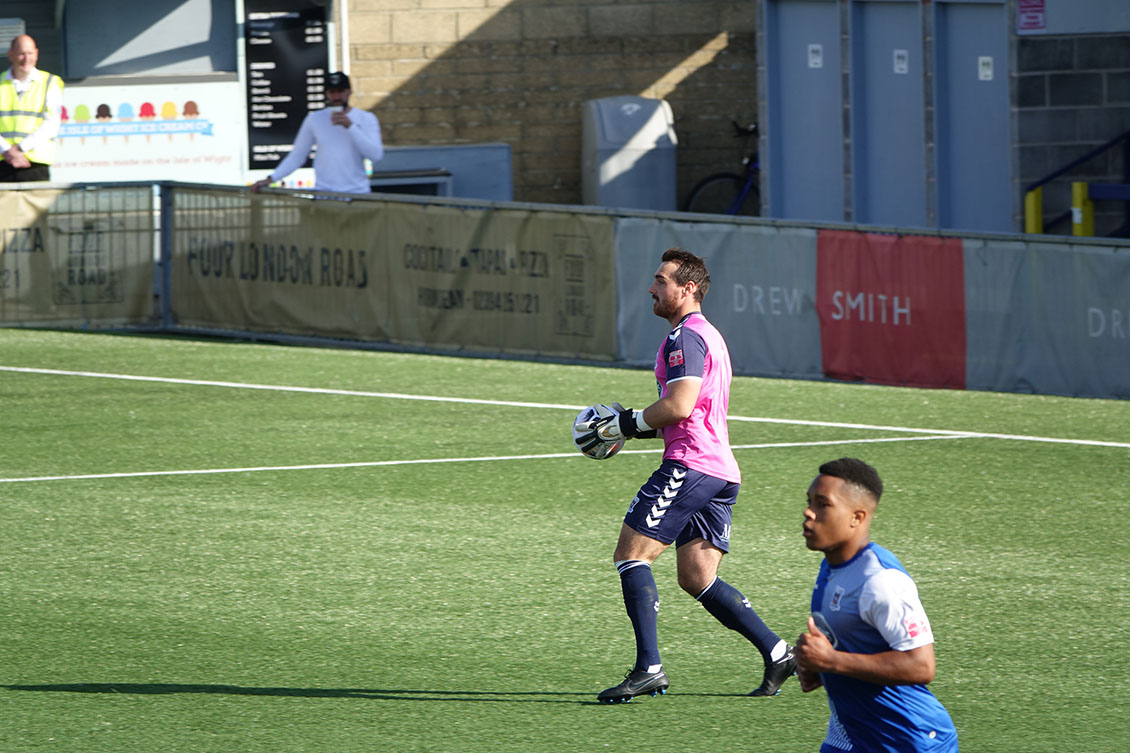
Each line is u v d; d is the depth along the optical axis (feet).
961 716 76.74
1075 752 72.13
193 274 190.90
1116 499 118.42
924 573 100.83
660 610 93.86
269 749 71.82
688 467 77.05
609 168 253.24
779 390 159.33
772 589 97.25
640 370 169.17
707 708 77.61
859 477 53.21
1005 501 117.91
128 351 178.09
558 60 262.26
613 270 169.37
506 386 160.45
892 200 210.38
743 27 263.90
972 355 157.48
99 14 224.53
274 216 186.09
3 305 189.26
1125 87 189.67
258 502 116.98
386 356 177.37
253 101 227.61
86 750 71.51
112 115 224.53
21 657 84.23
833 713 54.70
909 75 204.85
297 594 95.76
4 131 193.16
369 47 259.80
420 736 73.61
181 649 85.87
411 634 88.69
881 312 160.66
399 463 129.08
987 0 194.90
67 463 128.77
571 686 80.69
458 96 261.85
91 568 100.63
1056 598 95.71
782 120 224.74
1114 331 150.92
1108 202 195.72
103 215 189.47
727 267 166.50
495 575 99.71
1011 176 194.29
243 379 163.63
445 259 177.99
